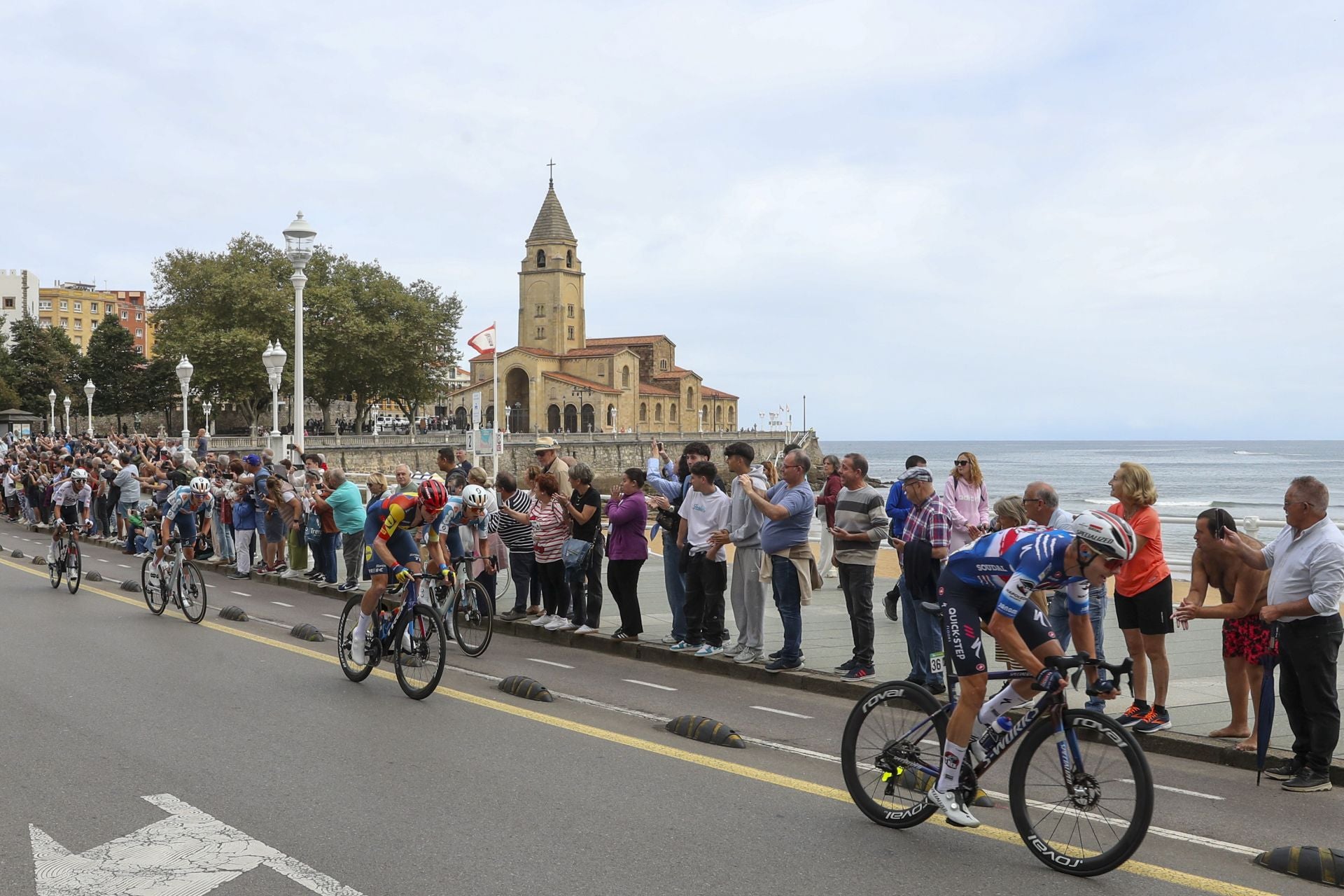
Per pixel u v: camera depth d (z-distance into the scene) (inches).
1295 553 271.6
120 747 291.7
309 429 4229.8
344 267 3614.7
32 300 5679.1
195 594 528.4
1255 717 333.7
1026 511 373.7
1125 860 201.0
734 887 197.9
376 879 198.5
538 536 515.2
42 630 498.3
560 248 5226.4
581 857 212.1
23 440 2069.4
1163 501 2893.7
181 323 3213.6
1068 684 217.9
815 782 272.1
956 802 226.8
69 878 197.6
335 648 465.1
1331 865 207.0
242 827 227.1
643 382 5620.1
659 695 385.1
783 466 416.5
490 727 323.9
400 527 378.9
